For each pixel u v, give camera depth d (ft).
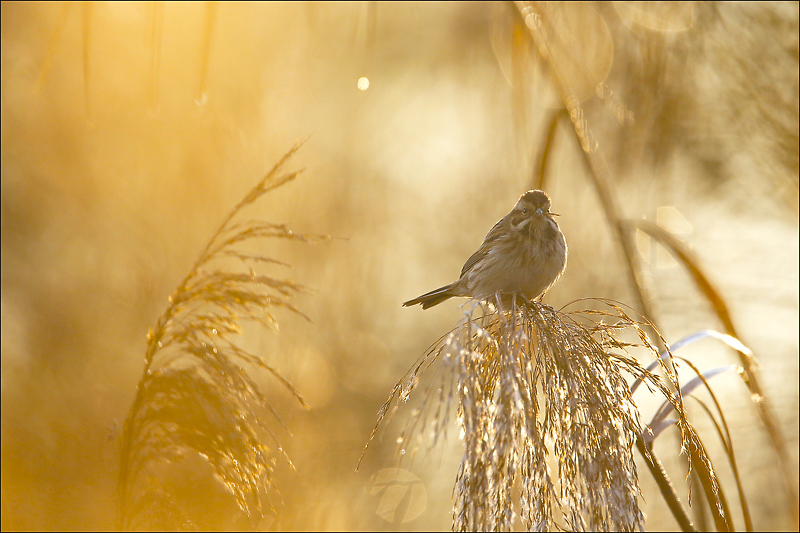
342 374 44.86
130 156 47.96
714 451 31.35
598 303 41.11
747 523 17.98
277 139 50.42
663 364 16.61
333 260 49.62
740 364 20.44
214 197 48.19
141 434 19.79
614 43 30.12
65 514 29.53
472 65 46.65
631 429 15.25
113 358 42.04
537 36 25.16
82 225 47.01
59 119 48.29
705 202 34.24
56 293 44.27
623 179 33.50
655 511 29.78
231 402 19.34
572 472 14.96
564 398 15.38
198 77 46.91
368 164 53.11
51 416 34.65
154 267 46.47
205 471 22.59
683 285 33.47
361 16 45.42
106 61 47.91
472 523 13.87
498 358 15.57
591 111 32.37
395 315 51.24
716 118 31.91
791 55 31.04
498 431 13.99
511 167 46.80
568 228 42.80
